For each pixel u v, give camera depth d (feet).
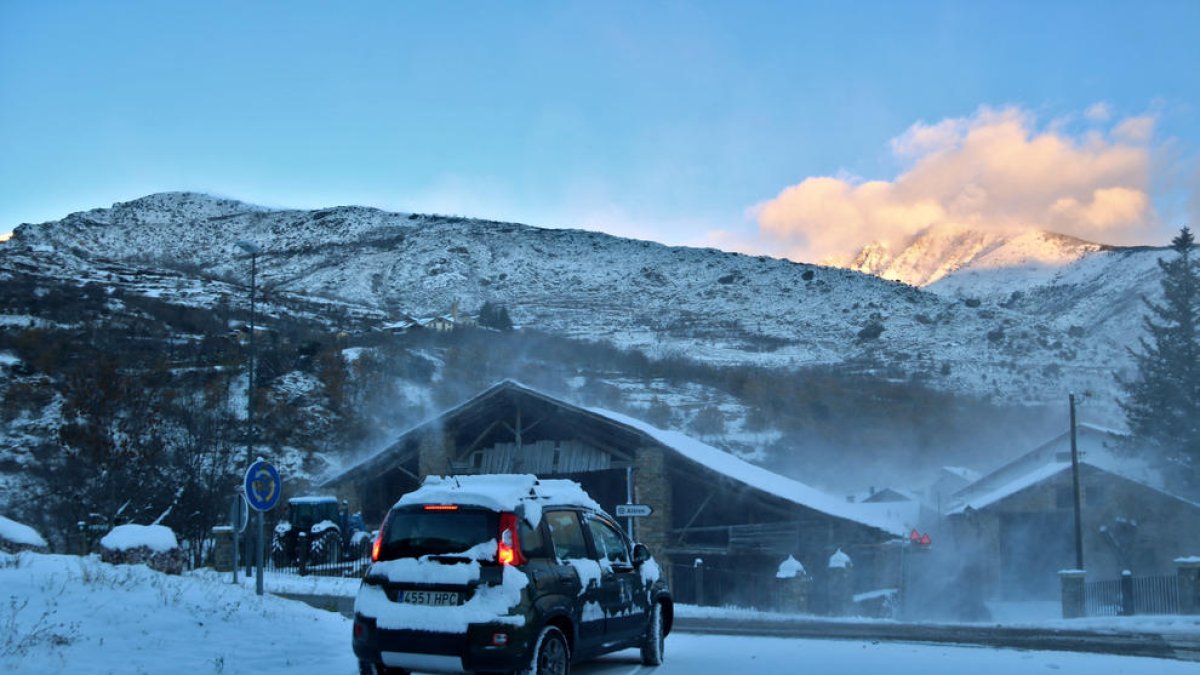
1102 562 136.46
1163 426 167.73
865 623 65.82
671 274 599.16
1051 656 41.78
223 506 127.03
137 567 43.52
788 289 561.02
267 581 90.22
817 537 105.70
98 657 31.30
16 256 334.85
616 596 34.65
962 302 531.09
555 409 114.01
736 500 111.86
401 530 30.96
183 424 135.23
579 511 34.83
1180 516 137.28
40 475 129.49
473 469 120.78
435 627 28.99
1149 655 44.39
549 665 30.27
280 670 33.47
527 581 29.78
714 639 49.19
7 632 31.27
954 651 43.45
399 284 548.31
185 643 34.83
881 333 457.27
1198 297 179.83
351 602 69.56
